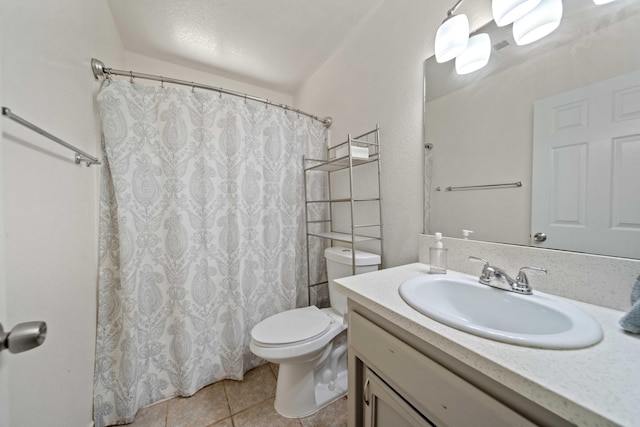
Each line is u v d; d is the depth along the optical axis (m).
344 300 1.43
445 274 0.94
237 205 1.51
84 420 1.01
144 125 1.30
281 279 1.72
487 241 0.92
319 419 1.20
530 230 0.80
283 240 1.73
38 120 0.70
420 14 1.17
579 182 0.69
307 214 1.88
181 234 1.35
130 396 1.19
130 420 1.18
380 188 1.42
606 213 0.65
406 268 1.06
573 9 0.70
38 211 0.69
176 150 1.35
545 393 0.36
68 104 0.89
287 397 1.22
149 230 1.31
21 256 0.61
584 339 0.46
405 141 1.27
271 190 1.67
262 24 1.50
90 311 1.09
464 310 0.80
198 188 1.42
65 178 0.86
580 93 0.69
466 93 0.99
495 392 0.44
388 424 0.69
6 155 0.57
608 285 0.64
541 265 0.76
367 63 1.49
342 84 1.71
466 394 0.48
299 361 1.19
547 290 0.75
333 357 1.41
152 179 1.32
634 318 0.50
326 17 1.46
